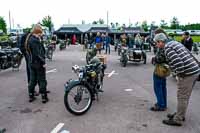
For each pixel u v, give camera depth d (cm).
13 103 711
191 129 528
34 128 532
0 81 1025
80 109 619
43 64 700
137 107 675
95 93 712
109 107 673
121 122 566
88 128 531
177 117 549
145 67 1509
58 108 663
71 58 2000
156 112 634
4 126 543
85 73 639
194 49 2670
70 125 547
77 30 5206
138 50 1636
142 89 893
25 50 739
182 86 536
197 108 670
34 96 769
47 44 1925
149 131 516
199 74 538
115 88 906
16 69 1365
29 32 754
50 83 976
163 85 642
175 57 523
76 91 614
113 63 1695
